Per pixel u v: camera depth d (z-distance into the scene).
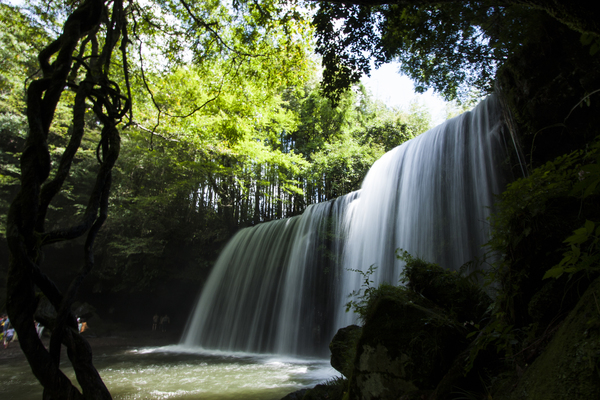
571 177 2.48
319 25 6.44
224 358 14.66
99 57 1.36
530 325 2.21
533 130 7.66
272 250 20.34
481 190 10.17
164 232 23.80
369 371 3.35
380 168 15.33
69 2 3.96
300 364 12.76
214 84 12.48
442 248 11.15
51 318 0.89
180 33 9.55
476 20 7.25
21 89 18.47
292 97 27.97
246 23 9.95
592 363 1.08
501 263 2.73
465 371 2.24
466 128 11.09
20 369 11.59
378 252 13.91
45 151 0.95
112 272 23.44
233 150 16.91
